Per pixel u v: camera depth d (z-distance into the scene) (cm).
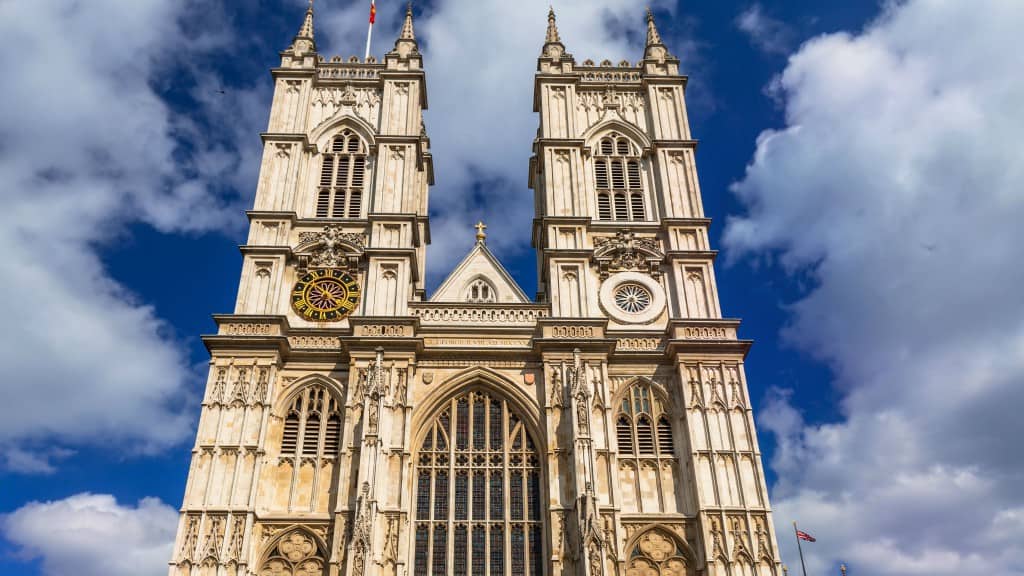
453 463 5141
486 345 5522
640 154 6538
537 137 6831
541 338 5434
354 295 5728
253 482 4872
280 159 6294
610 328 5659
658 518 4931
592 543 4594
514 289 6078
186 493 4803
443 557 4869
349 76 6869
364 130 6544
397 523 4769
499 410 5359
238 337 5316
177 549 4634
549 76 6800
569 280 5809
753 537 4816
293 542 4797
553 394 5259
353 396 5184
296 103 6600
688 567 4822
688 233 6078
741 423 5212
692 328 5559
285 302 5691
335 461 5081
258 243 5862
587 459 4909
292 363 5391
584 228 6050
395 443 5062
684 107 6731
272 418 5184
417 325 5506
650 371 5472
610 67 6981
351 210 6175
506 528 4938
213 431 5034
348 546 4531
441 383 5350
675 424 5309
